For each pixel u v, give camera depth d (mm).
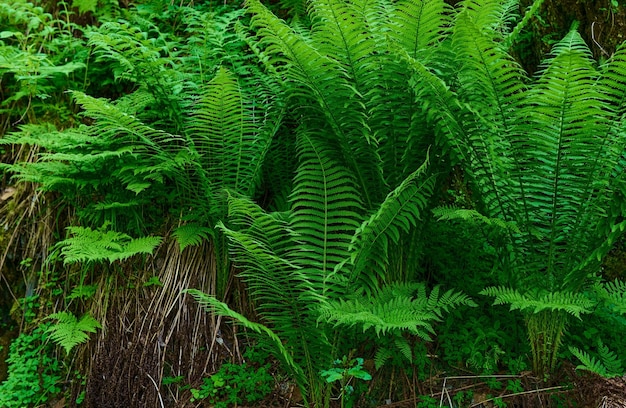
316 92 2971
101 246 3266
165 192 3600
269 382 3211
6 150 4113
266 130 3365
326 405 2994
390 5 3332
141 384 3279
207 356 3352
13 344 3643
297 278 2830
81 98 3010
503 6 3430
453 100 2754
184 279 3502
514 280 3145
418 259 3318
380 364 2982
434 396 3066
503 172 2975
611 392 2828
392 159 3145
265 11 2691
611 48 4156
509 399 3002
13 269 3891
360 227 2762
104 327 3449
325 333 2994
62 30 4141
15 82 4219
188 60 3643
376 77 2988
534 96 2793
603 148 2881
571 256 3057
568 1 4195
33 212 3883
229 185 3422
